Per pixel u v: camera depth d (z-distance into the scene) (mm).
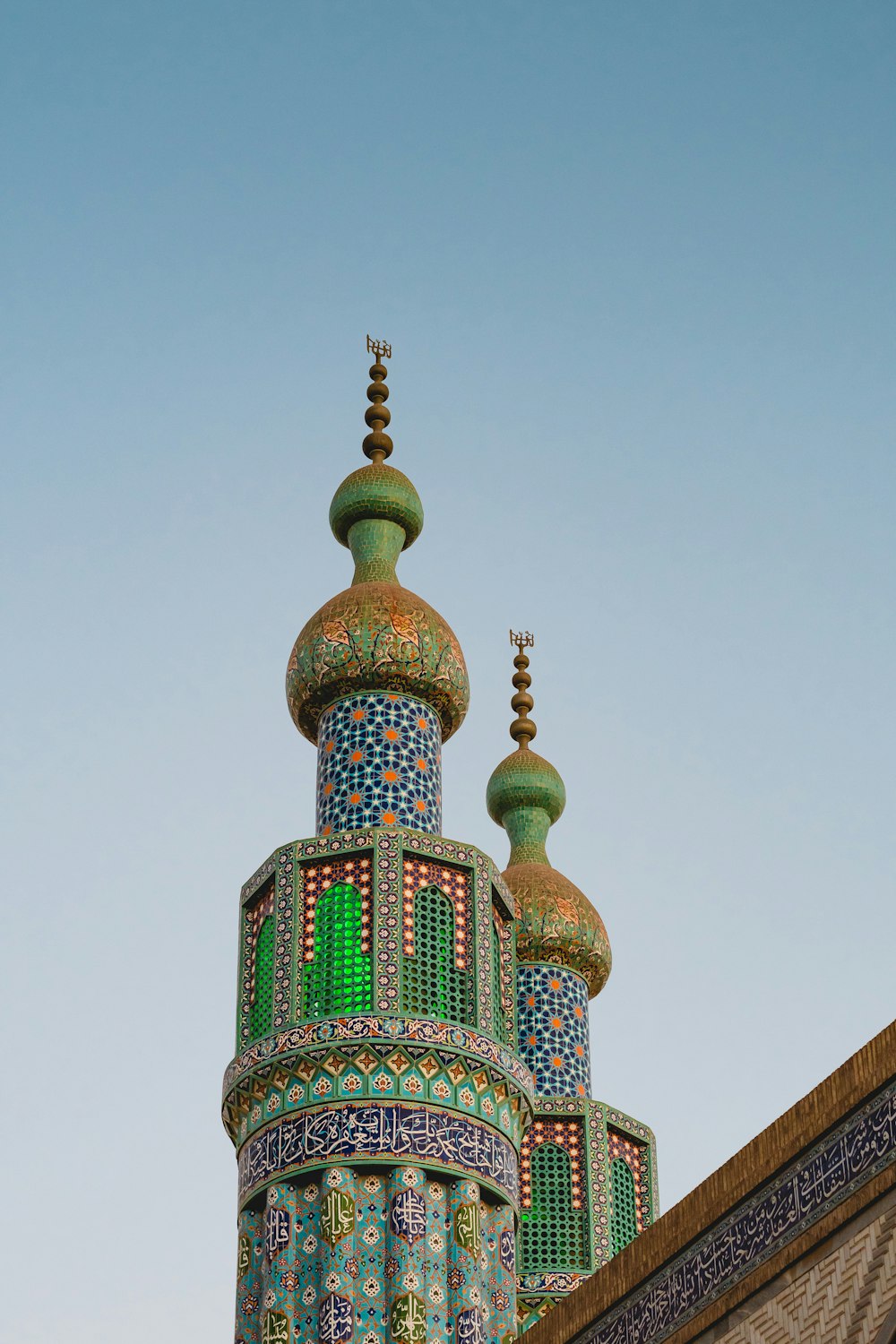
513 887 37406
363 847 29438
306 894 29438
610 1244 33219
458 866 29859
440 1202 27156
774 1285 17344
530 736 40500
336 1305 26000
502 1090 28438
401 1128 27297
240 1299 27250
